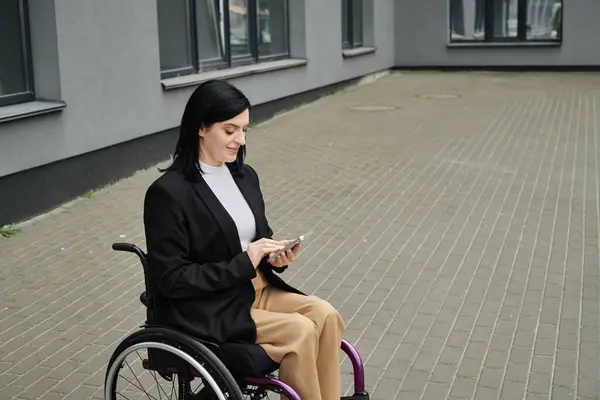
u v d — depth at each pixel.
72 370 4.55
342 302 5.50
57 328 5.14
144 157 9.55
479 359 4.60
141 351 4.75
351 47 17.91
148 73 9.46
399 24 20.62
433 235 6.99
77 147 8.25
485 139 11.29
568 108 13.87
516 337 4.89
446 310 5.33
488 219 7.45
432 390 4.24
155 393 4.24
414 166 9.66
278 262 3.24
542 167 9.53
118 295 5.71
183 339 3.04
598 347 4.74
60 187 8.06
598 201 8.03
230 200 3.28
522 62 20.11
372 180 9.00
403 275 6.01
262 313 3.24
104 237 7.04
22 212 7.54
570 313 5.25
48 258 6.51
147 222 3.18
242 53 12.84
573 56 19.73
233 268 3.12
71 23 8.12
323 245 6.75
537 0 19.89
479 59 20.38
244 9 12.82
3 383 4.39
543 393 4.19
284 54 14.31
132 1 9.09
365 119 13.11
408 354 4.68
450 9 20.48
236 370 3.09
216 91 3.16
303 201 8.16
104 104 8.66
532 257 6.37
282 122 12.94
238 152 3.36
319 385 3.22
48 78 8.00
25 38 7.92
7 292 5.77
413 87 17.34
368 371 4.47
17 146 7.41
